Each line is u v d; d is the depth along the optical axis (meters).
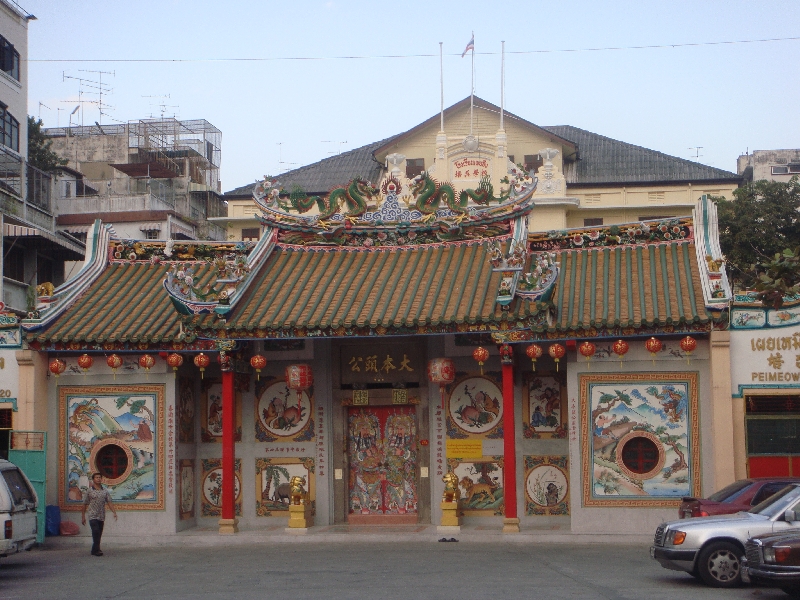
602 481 25.59
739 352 25.05
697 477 25.16
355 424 29.39
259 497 29.02
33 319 27.38
